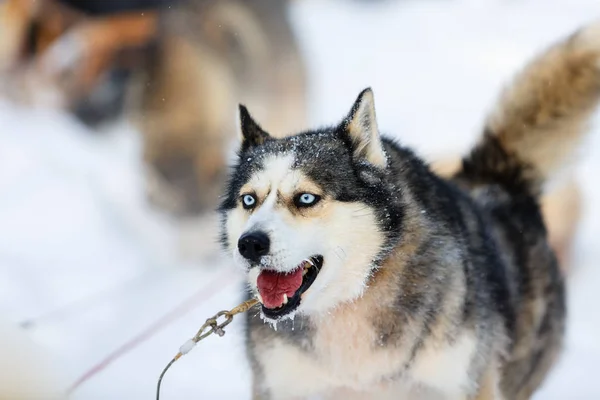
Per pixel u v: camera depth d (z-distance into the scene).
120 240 14.56
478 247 6.88
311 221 6.03
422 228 6.40
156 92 14.78
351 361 6.44
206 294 12.21
